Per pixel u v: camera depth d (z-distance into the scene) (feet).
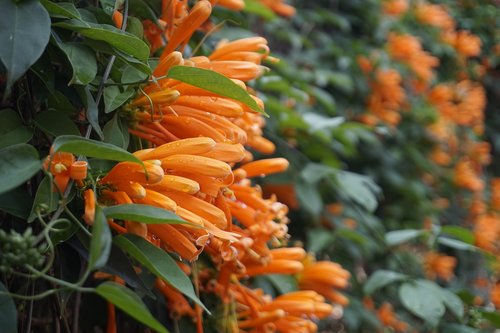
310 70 5.70
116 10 2.34
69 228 1.93
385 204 6.31
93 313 2.64
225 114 2.20
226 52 2.42
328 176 4.10
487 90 8.42
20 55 1.87
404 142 6.49
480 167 7.63
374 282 3.40
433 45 7.44
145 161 1.99
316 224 4.62
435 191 6.98
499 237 5.76
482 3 8.43
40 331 2.52
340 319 5.02
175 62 2.19
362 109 6.16
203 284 2.65
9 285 2.19
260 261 2.51
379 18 6.52
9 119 2.06
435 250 5.50
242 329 2.73
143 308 1.70
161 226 2.03
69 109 2.17
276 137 4.15
